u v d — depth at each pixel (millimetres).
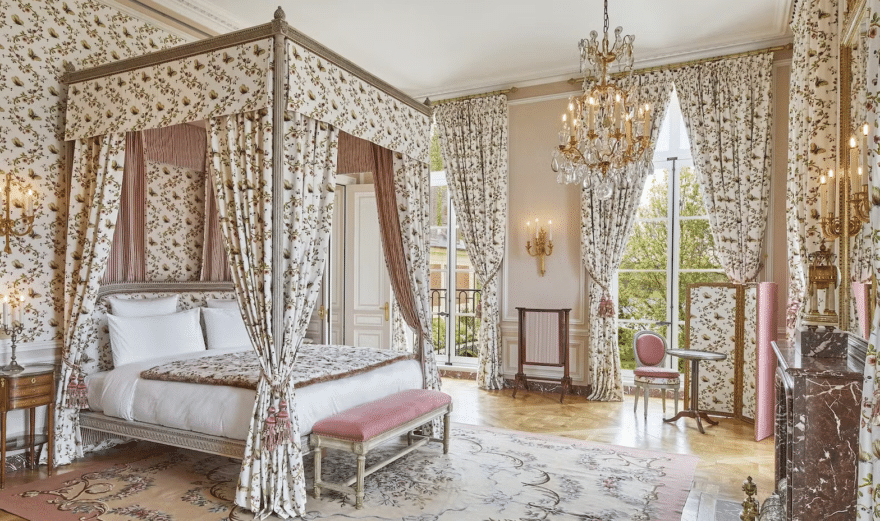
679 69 6340
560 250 7031
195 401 3781
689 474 4164
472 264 7434
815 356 2697
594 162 4145
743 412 5703
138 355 4523
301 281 3570
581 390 6906
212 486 3889
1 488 3801
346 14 5578
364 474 3604
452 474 4156
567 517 3416
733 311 5789
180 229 5402
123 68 3996
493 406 6348
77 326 4184
